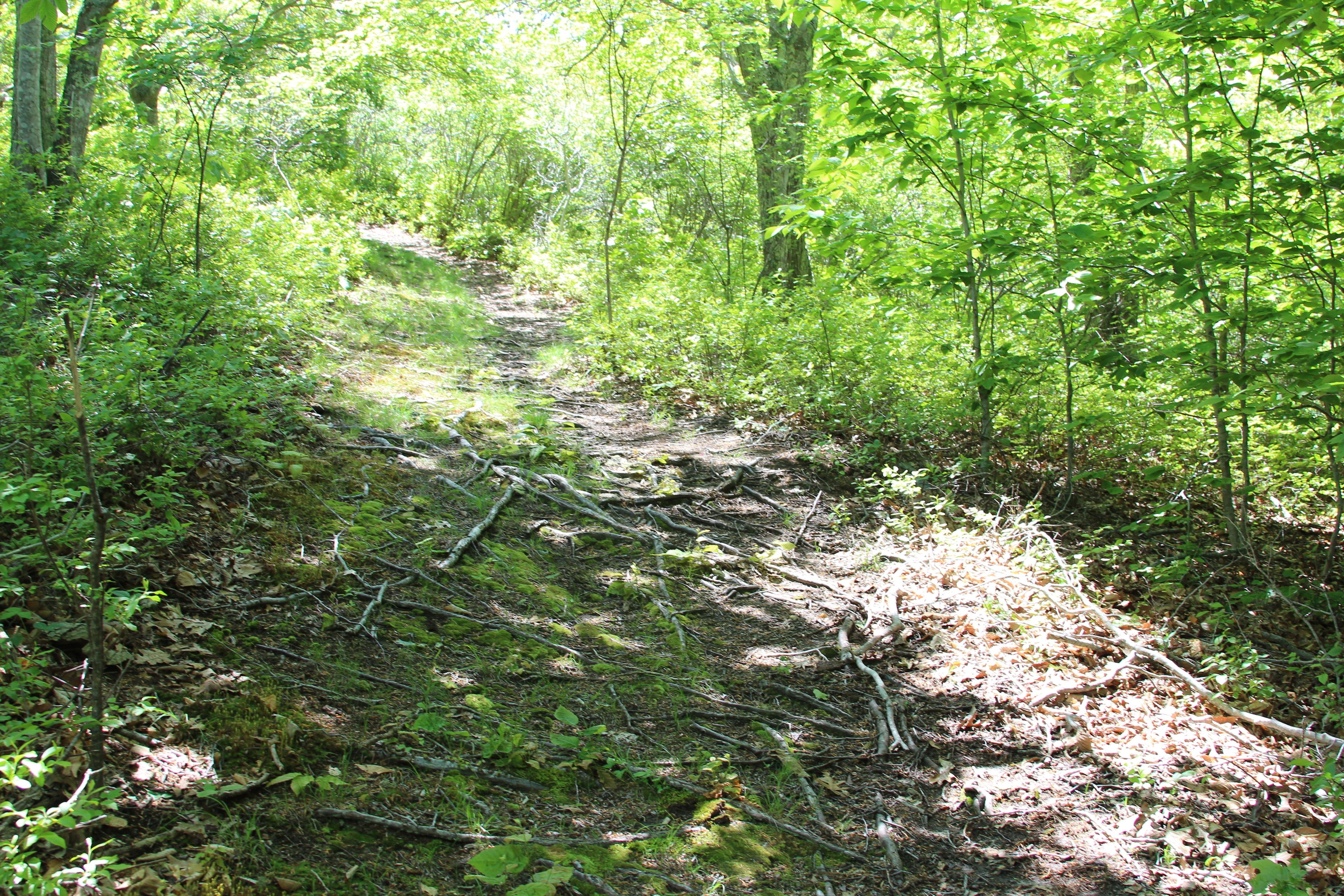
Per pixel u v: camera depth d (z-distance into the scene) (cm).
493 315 1209
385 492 506
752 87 1201
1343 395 452
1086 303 541
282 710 297
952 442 717
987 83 558
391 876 243
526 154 2044
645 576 482
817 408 782
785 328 861
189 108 794
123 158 801
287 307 743
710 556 516
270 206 1034
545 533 508
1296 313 498
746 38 1134
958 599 473
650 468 642
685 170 1436
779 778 323
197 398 448
